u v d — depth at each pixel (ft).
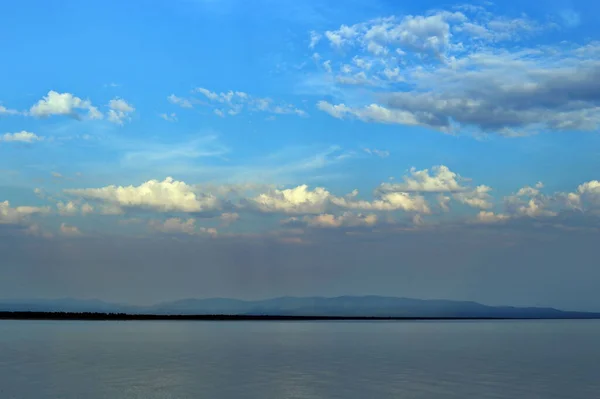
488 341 418.31
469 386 167.84
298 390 158.51
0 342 349.41
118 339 399.65
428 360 252.21
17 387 160.97
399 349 324.39
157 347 323.57
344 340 421.18
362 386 166.30
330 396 149.18
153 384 168.25
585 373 202.80
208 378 182.29
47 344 335.26
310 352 296.30
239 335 495.82
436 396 150.20
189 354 276.82
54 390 156.25
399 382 175.42
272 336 482.69
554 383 175.32
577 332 625.41
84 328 602.85
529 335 536.42
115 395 149.18
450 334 549.95
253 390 158.10
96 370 202.49
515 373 201.46
